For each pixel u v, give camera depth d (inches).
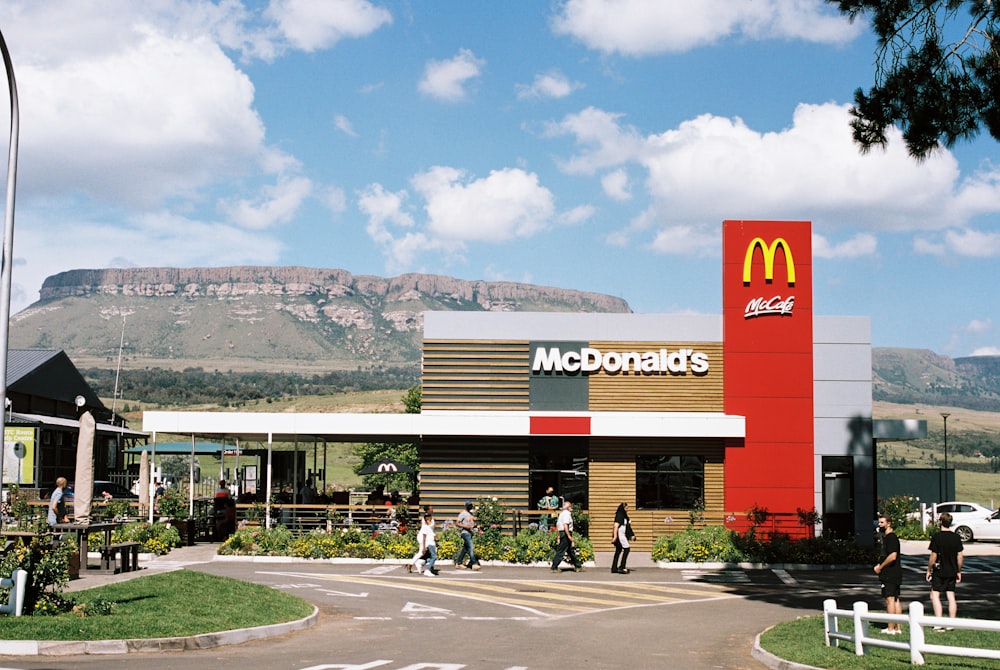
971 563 1358.3
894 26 763.4
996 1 737.0
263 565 1159.6
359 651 609.9
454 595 932.0
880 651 608.4
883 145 778.2
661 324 1405.0
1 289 665.6
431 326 1393.9
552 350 1390.3
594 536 1365.7
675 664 580.4
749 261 1411.2
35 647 559.2
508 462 1374.3
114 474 2564.0
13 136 672.4
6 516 1266.0
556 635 697.0
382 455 2613.2
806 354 1401.3
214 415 1293.1
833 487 1403.8
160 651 590.2
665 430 1330.0
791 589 1006.4
